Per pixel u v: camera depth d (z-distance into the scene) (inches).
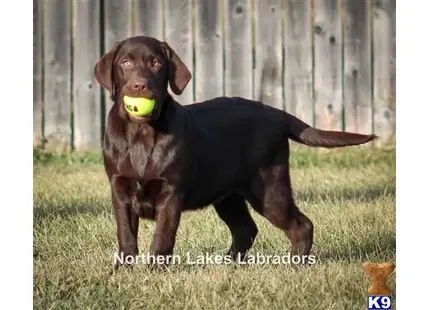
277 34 383.6
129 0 375.9
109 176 232.4
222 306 220.1
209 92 383.9
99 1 375.6
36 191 324.8
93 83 381.1
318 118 387.2
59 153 379.9
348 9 382.0
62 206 308.8
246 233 260.8
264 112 254.2
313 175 362.6
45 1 375.6
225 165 244.1
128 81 219.1
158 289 225.6
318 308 219.9
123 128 228.4
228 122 246.7
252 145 249.8
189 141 232.4
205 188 241.1
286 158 255.9
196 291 225.0
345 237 277.7
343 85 386.0
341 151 386.9
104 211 301.0
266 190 252.1
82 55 378.9
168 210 229.8
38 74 379.2
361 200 318.7
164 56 226.1
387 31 382.3
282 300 222.8
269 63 384.5
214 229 283.1
